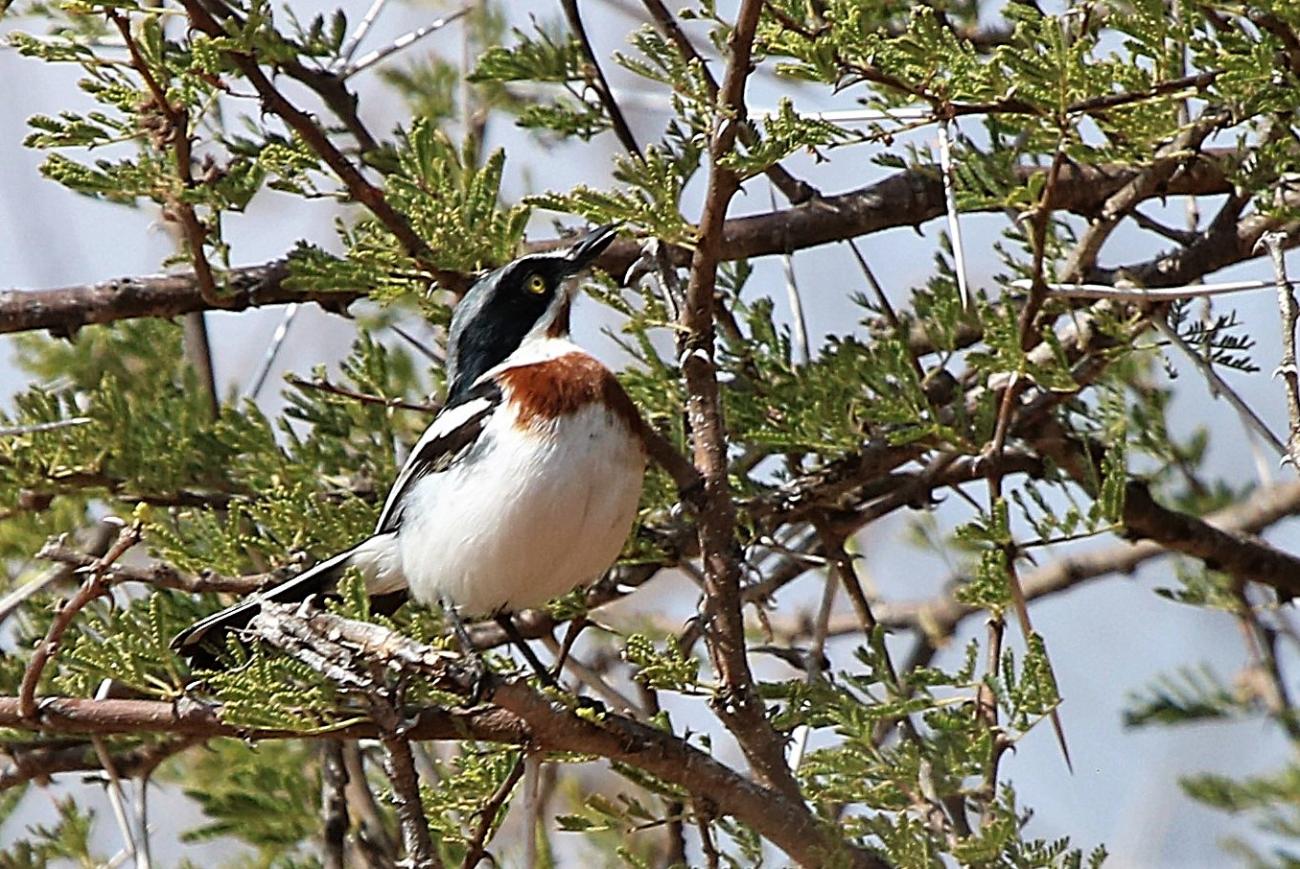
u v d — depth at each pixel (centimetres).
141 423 1244
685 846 1175
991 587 1047
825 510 1220
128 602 1248
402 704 827
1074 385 1030
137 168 1069
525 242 1264
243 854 1348
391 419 1271
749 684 948
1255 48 903
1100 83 936
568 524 1032
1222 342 1100
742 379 1209
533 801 860
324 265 1116
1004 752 1040
